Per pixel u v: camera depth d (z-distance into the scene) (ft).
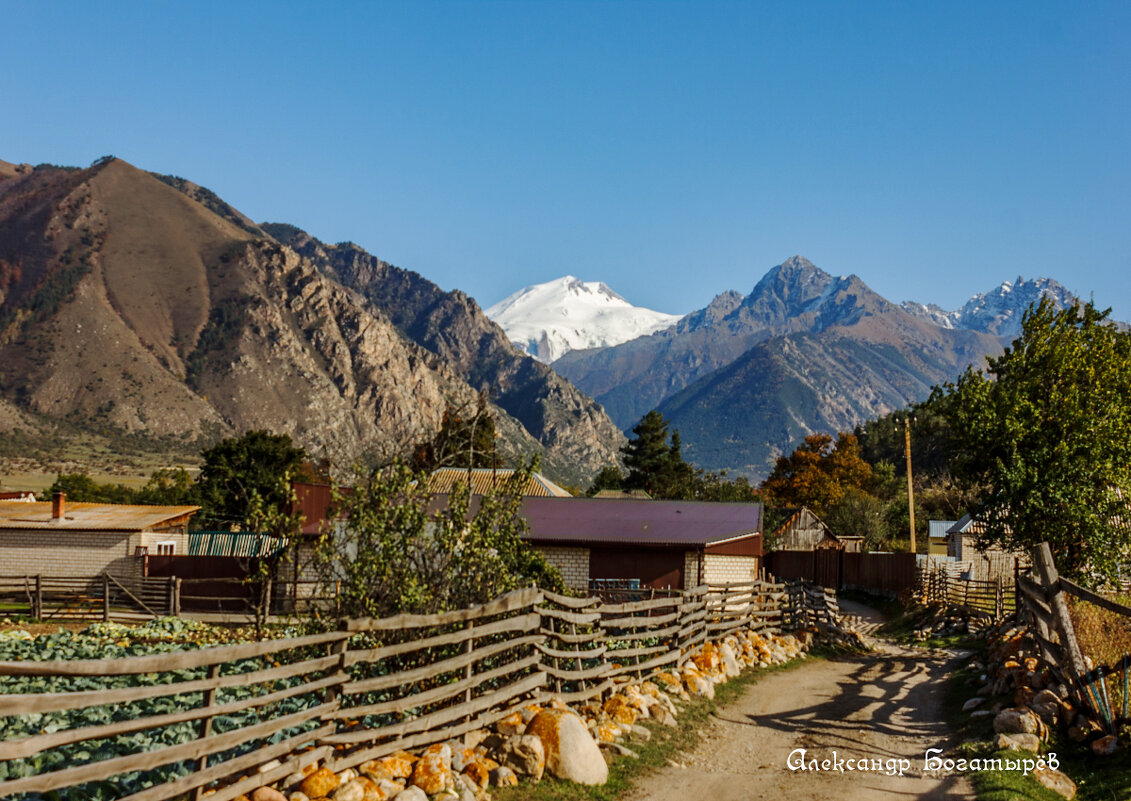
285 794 26.35
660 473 336.08
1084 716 40.75
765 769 38.63
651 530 109.29
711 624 65.82
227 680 24.61
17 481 493.77
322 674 33.50
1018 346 68.33
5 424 636.48
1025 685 45.37
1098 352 64.90
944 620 102.06
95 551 122.93
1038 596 45.03
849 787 36.17
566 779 32.89
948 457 70.90
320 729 27.89
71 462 585.22
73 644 63.05
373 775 27.89
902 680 63.82
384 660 35.12
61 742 19.74
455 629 35.37
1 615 99.71
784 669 67.46
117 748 29.86
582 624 45.50
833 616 94.32
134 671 21.54
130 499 300.40
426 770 28.96
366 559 35.24
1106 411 62.39
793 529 214.69
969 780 36.45
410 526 35.99
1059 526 62.85
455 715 33.01
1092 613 42.55
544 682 39.09
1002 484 64.95
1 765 26.66
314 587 38.93
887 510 263.70
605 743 37.76
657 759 38.32
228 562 115.75
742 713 49.93
